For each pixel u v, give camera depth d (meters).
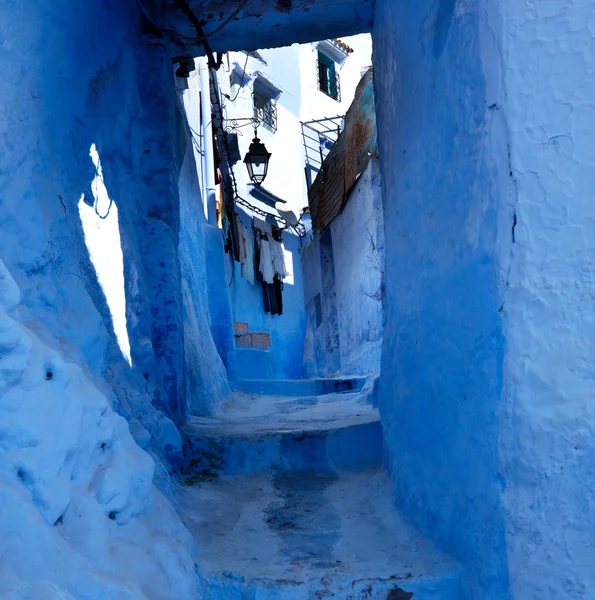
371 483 3.80
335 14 4.64
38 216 2.62
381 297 8.63
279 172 16.75
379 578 2.66
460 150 2.70
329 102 18.61
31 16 2.79
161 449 3.79
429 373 3.04
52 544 1.81
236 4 4.65
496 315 2.35
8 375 1.87
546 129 2.25
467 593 2.55
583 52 2.23
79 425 2.11
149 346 3.88
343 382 8.85
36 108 2.81
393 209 3.78
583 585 2.12
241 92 15.32
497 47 2.33
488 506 2.39
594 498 2.14
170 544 2.48
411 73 3.36
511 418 2.27
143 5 4.65
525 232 2.26
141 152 4.56
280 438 4.30
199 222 8.95
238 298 15.03
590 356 2.19
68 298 2.78
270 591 2.64
